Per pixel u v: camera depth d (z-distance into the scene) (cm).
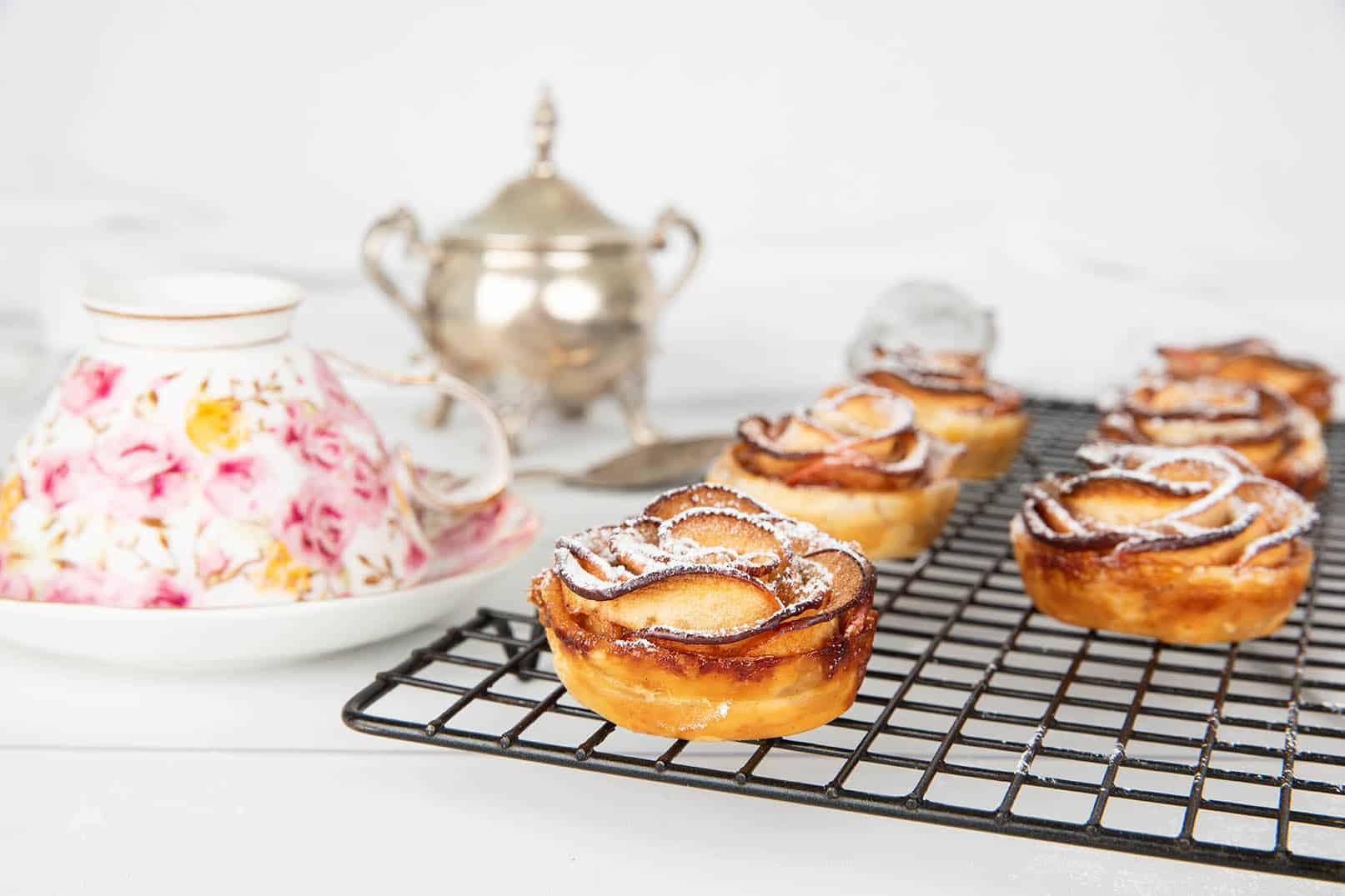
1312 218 121
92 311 72
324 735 69
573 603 66
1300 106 119
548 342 96
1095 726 65
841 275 120
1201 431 84
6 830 64
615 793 66
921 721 70
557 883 63
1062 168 124
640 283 97
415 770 67
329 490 72
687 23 123
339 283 118
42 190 121
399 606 71
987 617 77
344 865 63
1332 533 84
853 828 65
